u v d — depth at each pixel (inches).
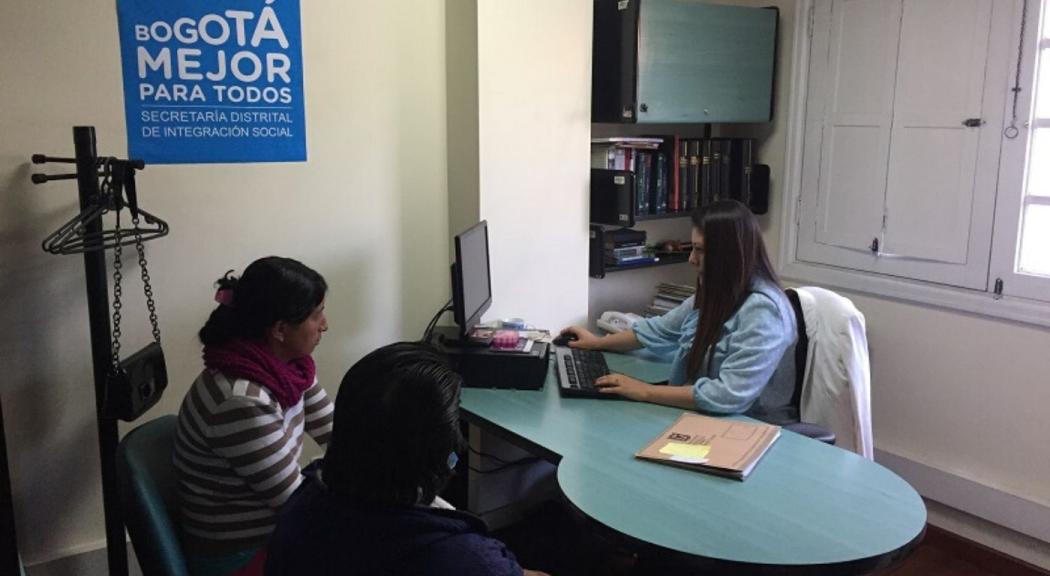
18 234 85.7
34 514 90.5
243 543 71.3
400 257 111.0
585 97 116.5
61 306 88.9
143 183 91.8
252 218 99.0
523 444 81.6
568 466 74.2
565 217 117.6
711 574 58.8
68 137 87.0
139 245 81.3
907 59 118.6
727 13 126.1
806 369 99.0
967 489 115.6
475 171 108.3
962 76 112.2
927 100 116.6
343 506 46.0
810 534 62.1
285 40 98.1
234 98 95.7
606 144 121.6
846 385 96.6
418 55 108.2
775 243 142.2
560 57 112.7
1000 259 110.2
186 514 72.1
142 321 93.5
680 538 61.3
